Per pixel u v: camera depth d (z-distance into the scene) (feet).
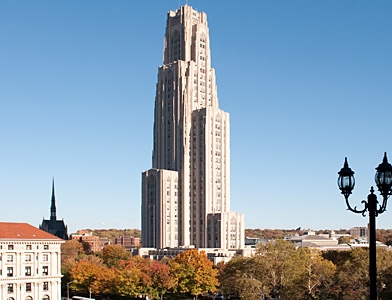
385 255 453.58
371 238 104.53
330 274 451.53
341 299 414.82
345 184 107.14
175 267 611.06
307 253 523.70
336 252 599.98
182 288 599.16
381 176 103.55
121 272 595.47
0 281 536.83
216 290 623.77
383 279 413.80
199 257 617.62
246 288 449.48
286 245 501.97
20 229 574.15
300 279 443.73
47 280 574.56
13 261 553.64
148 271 602.85
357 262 444.14
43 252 577.84
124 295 613.11
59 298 585.63
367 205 105.19
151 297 593.83
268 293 472.85
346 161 108.88
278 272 481.05
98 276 621.31
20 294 552.82
